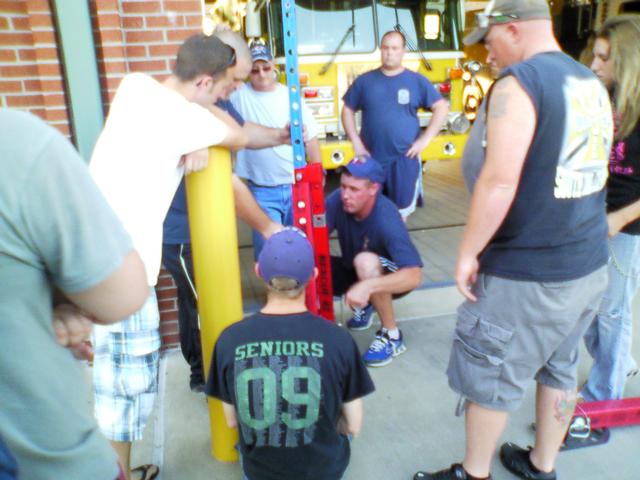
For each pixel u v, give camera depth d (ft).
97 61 9.21
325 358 5.57
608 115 5.66
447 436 8.38
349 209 9.25
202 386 9.62
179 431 8.65
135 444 8.36
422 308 12.68
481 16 5.76
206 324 7.17
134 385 6.56
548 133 5.22
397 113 13.96
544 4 5.53
